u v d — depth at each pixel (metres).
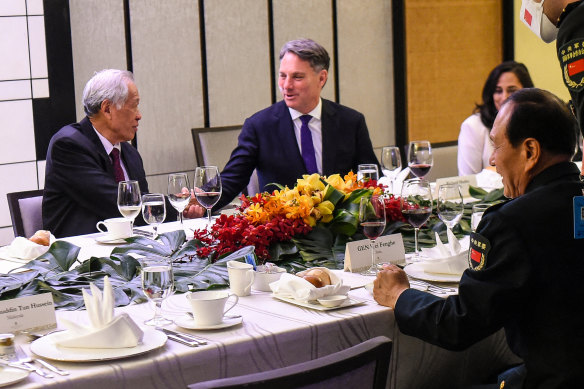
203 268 2.32
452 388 2.18
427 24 6.36
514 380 1.86
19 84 4.60
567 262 1.72
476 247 1.79
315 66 3.75
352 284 2.20
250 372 1.74
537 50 6.89
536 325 1.75
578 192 1.76
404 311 1.90
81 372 1.54
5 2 4.51
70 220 3.54
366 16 6.07
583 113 1.98
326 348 1.85
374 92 6.18
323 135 3.83
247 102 5.55
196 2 5.26
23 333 1.81
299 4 5.71
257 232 2.42
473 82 6.73
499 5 6.79
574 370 1.71
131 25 5.03
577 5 2.01
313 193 2.62
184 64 5.26
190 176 5.37
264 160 3.83
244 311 1.95
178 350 1.66
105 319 1.68
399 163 3.48
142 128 5.14
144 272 1.79
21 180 4.67
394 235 2.43
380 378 1.53
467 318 1.76
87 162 3.51
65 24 4.71
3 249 2.72
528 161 1.83
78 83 4.86
